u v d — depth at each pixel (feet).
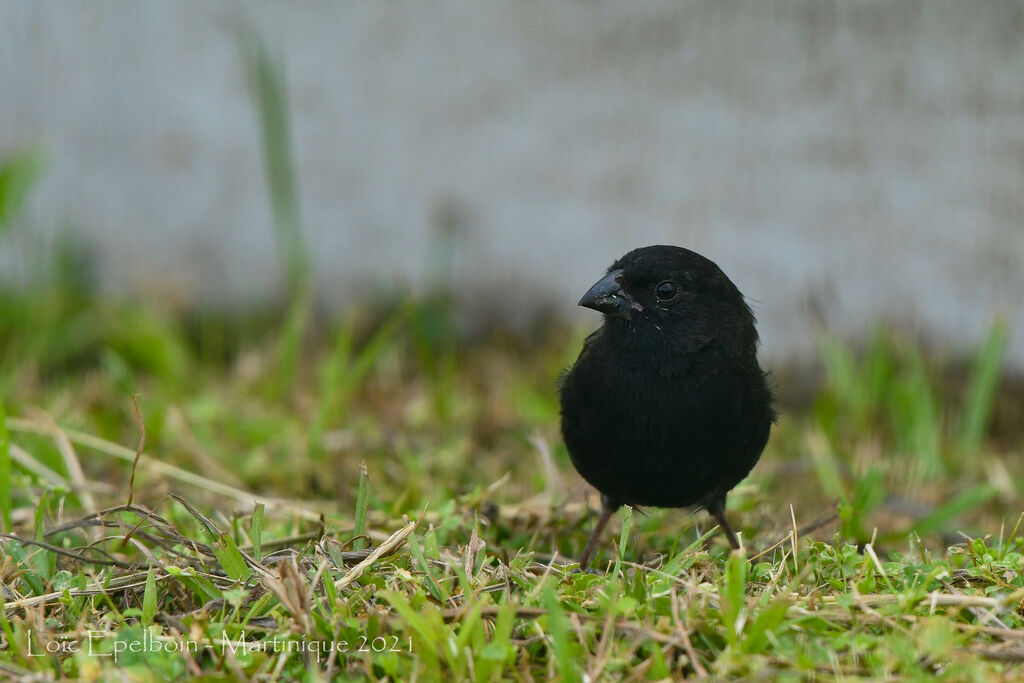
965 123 37.76
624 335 24.09
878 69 38.17
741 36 39.11
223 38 42.45
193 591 20.94
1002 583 20.97
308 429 34.55
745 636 18.62
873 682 17.25
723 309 24.36
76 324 40.47
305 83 42.27
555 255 41.73
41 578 22.00
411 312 37.65
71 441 31.09
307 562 21.68
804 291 39.75
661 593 19.77
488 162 41.78
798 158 39.29
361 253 42.78
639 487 24.63
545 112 41.11
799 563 23.13
